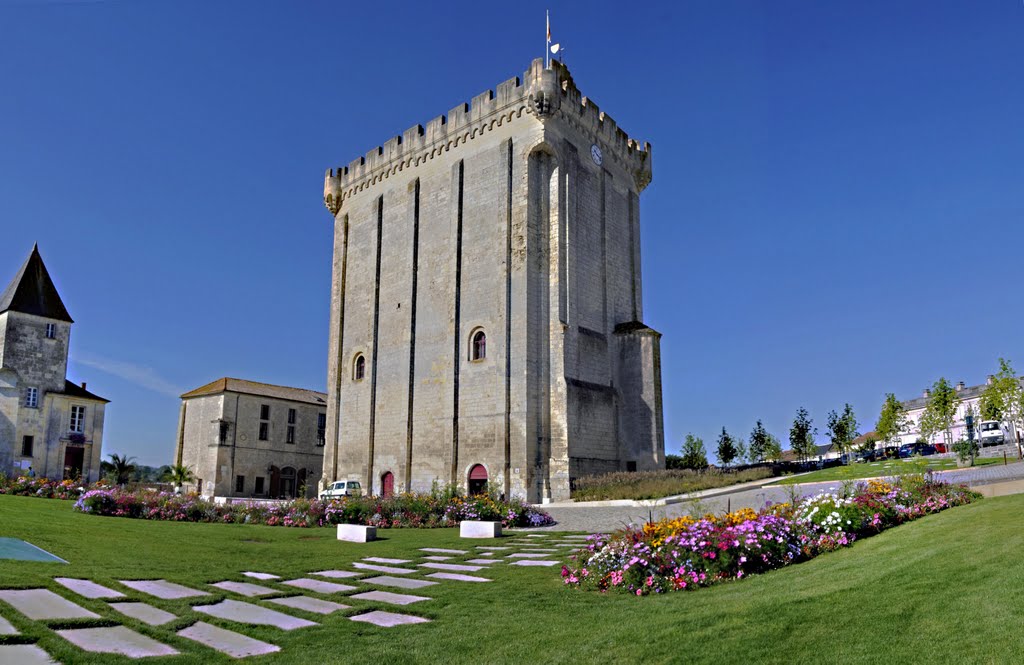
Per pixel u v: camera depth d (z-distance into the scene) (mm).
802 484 29656
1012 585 7539
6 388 47562
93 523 19938
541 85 38031
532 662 7566
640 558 11266
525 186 38438
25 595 9914
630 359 41344
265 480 56844
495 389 37312
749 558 11242
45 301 50844
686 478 34062
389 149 47094
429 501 26141
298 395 61781
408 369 42188
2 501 24578
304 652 8070
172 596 10695
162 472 58375
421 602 10656
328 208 51219
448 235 41875
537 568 14086
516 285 37688
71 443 50062
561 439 35938
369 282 46688
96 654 7516
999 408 46094
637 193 47562
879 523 13516
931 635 6664
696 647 7348
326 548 17891
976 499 16141
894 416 65562
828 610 7859
